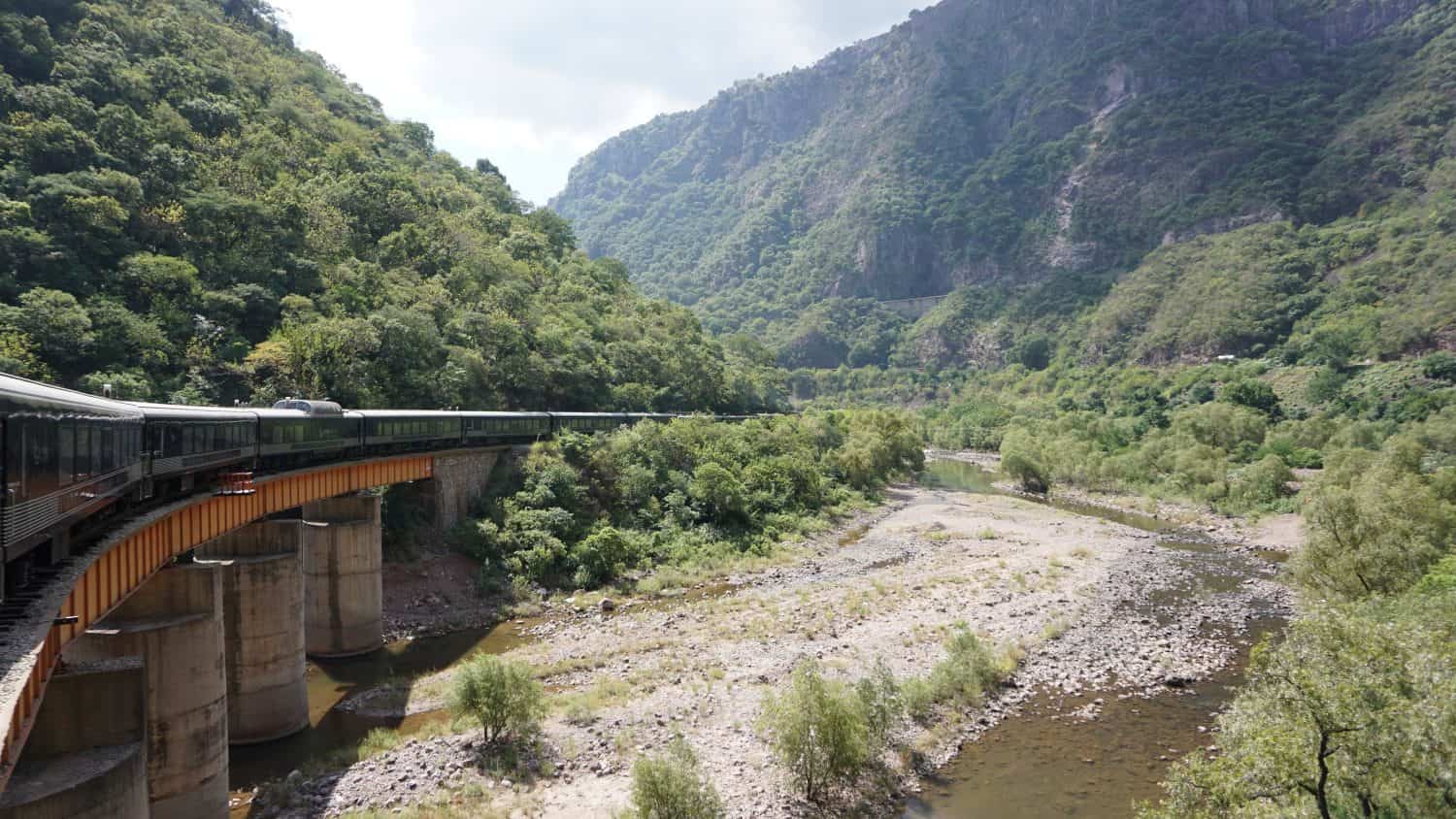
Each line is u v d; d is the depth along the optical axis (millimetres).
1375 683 18000
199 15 116000
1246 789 19297
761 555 62500
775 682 35062
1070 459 110625
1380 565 38000
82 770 18328
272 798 25609
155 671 23125
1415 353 137125
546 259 123438
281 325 64250
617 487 63781
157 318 56656
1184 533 77125
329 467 37531
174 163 72562
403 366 66000
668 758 23203
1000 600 48906
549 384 83562
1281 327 176250
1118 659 39250
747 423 93125
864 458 96188
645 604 49531
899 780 27438
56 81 73812
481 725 29906
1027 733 31312
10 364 44875
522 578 50375
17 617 13016
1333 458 85250
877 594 50375
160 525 23016
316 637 39844
